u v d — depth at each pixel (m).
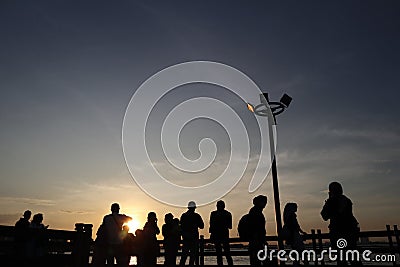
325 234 8.88
